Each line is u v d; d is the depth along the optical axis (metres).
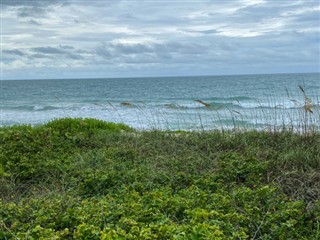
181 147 8.65
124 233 3.49
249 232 4.30
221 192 5.56
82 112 27.41
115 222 4.23
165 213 4.54
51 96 50.84
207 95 43.75
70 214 4.41
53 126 10.91
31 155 8.01
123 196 5.41
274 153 7.57
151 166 7.16
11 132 9.59
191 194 5.33
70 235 4.15
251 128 9.82
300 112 9.28
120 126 12.10
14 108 32.84
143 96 47.16
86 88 74.44
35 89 72.62
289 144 8.11
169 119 18.58
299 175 6.25
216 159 7.48
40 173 7.08
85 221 4.20
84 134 10.10
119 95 50.47
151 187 6.03
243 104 26.88
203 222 3.68
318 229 4.39
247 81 84.62
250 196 5.16
